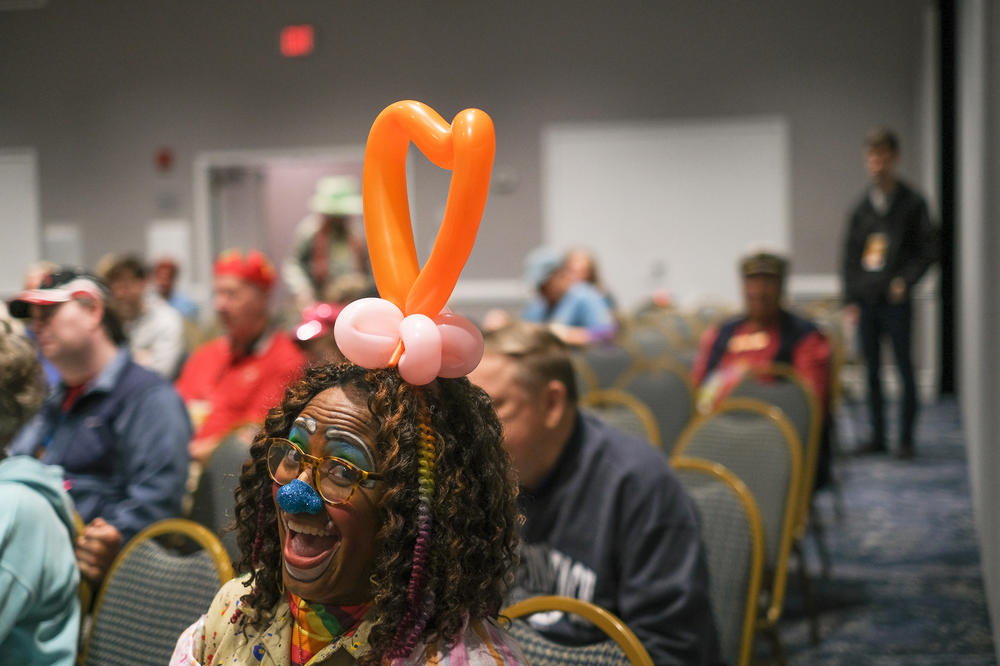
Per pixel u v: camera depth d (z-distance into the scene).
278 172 11.84
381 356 1.02
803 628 3.44
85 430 2.59
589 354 5.25
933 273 8.20
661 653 1.81
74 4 9.97
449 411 1.04
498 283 9.48
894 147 6.25
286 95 9.69
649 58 9.12
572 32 9.23
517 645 1.07
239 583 1.16
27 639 1.66
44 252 10.22
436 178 9.26
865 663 3.12
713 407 3.81
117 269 5.36
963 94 5.87
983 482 3.89
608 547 1.88
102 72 10.00
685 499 1.94
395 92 9.52
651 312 8.05
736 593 2.24
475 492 1.02
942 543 4.38
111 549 2.05
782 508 2.90
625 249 9.29
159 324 5.47
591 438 1.96
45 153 10.16
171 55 9.86
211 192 9.98
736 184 9.05
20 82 10.13
